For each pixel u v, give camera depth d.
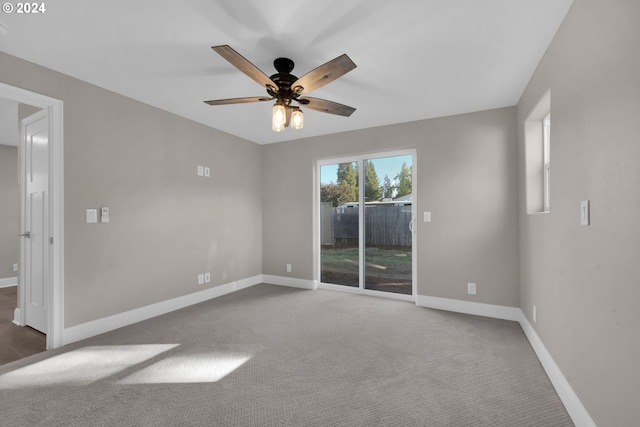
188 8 1.73
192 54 2.21
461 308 3.43
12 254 4.91
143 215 3.14
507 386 1.94
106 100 2.81
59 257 2.49
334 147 4.26
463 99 3.05
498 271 3.25
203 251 3.84
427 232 3.61
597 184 1.41
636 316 1.12
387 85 2.73
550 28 1.91
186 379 2.03
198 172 3.77
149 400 1.80
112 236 2.87
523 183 2.92
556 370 1.91
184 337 2.71
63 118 2.50
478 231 3.35
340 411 1.70
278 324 3.03
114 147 2.88
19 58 2.26
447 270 3.51
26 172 2.93
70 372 2.11
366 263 4.23
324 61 2.30
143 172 3.14
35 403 1.77
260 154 4.88
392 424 1.60
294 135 4.39
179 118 3.53
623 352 1.20
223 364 2.23
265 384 1.97
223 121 3.75
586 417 1.49
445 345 2.55
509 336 2.74
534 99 2.48
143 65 2.38
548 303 2.12
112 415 1.66
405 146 3.79
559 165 1.89
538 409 1.72
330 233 4.52
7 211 4.88
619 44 1.22
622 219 1.21
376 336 2.74
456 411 1.70
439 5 1.71
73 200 2.58
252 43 2.07
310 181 4.48
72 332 2.58
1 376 2.05
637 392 1.12
